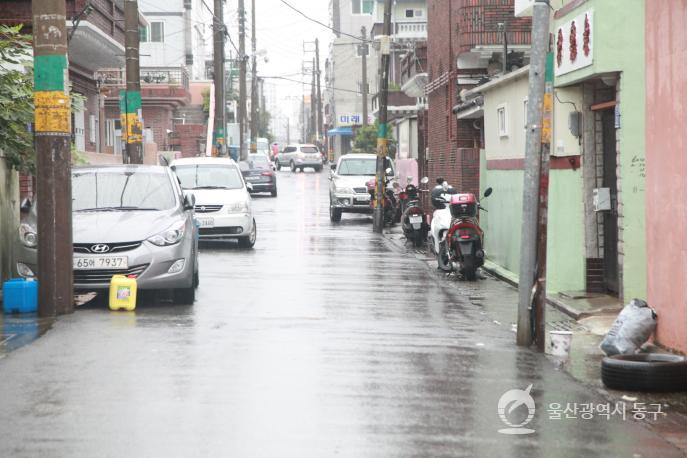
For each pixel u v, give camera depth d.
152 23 113.06
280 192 85.19
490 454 11.00
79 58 46.12
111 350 16.56
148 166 25.23
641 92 20.73
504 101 31.48
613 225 23.33
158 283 21.83
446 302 24.05
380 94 49.31
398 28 106.12
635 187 20.92
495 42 41.22
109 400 13.12
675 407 13.44
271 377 14.64
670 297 17.09
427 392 13.92
